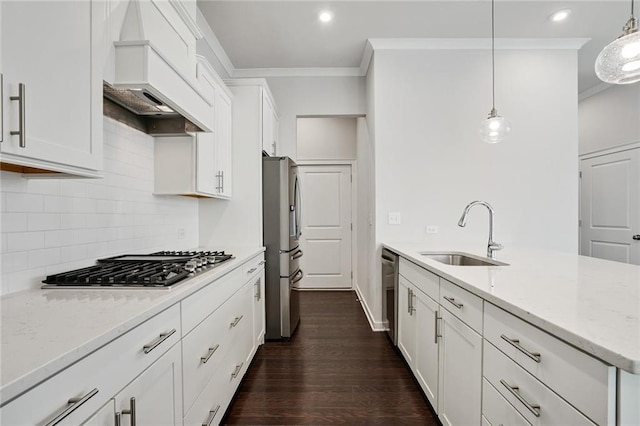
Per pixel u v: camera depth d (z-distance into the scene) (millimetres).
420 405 1948
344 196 5094
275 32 2992
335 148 5062
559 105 3254
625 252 3883
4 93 796
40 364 625
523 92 3248
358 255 4801
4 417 565
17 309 978
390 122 3232
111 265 1580
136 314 926
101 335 777
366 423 1781
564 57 3250
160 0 1521
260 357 2621
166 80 1469
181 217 2615
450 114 3242
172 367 1148
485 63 3236
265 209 2986
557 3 2617
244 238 2939
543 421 883
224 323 1726
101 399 792
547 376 870
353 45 3248
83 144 1063
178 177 2195
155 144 2209
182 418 1226
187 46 1814
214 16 2738
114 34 1297
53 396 658
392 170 3236
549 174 3264
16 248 1205
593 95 4309
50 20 931
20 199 1222
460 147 3248
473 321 1295
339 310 3953
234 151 2936
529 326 943
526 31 3035
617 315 880
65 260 1440
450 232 3244
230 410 1907
